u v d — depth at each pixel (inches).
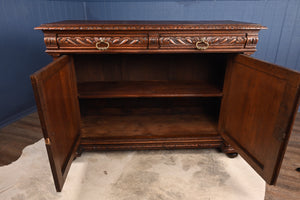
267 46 87.7
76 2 90.9
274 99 40.0
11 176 52.7
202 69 74.2
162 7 89.4
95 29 47.7
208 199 47.0
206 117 73.5
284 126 37.7
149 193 48.4
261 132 44.1
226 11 86.6
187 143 60.7
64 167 44.4
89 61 71.3
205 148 64.7
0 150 63.7
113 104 80.1
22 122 79.6
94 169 55.8
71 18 93.0
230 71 55.6
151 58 72.2
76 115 56.5
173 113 76.1
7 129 74.7
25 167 55.9
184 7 88.3
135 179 52.5
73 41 48.8
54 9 87.2
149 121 70.1
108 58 71.4
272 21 84.4
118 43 49.6
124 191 49.0
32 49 82.5
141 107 80.4
